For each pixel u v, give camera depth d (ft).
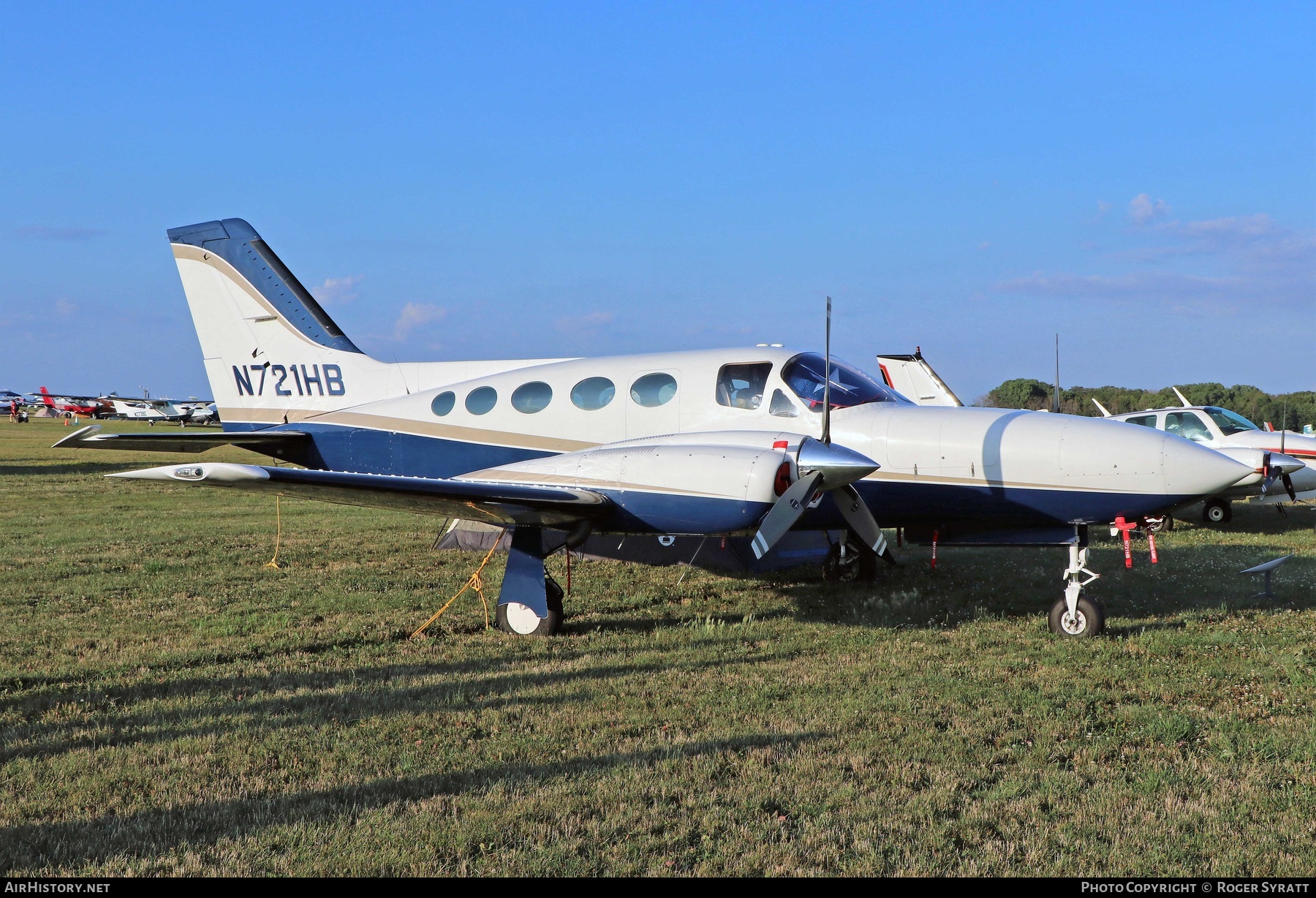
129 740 15.52
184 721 16.46
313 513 51.75
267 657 21.31
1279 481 47.16
